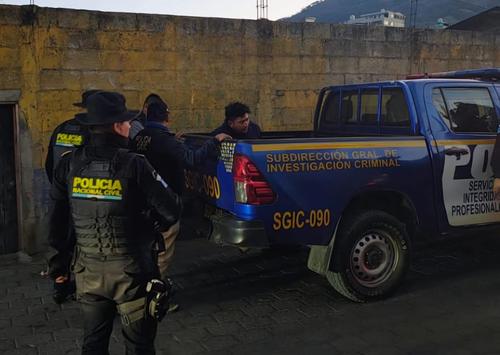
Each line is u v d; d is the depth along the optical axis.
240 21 7.03
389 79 8.27
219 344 3.95
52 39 6.02
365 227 4.55
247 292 5.01
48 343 3.99
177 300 4.81
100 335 2.99
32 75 5.96
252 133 5.83
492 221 5.23
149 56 6.55
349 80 7.94
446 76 6.00
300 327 4.23
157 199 2.86
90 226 2.79
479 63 9.08
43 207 6.18
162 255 4.33
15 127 6.03
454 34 8.75
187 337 4.07
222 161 4.33
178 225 4.36
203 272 5.57
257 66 7.23
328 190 4.36
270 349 3.87
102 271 2.81
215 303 4.75
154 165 4.14
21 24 5.85
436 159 4.84
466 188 5.04
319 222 4.35
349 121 5.89
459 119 5.06
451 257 5.95
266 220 4.14
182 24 6.69
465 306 4.59
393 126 5.19
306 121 7.68
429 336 4.04
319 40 7.62
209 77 6.94
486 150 5.11
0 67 5.80
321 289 5.06
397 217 4.96
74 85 6.20
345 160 4.43
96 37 6.23
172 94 6.75
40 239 6.20
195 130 6.95
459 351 3.79
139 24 6.44
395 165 4.64
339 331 4.15
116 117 2.83
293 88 7.53
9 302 4.80
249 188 4.09
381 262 4.71
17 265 5.92
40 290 5.10
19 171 6.05
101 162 2.81
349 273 4.54
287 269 5.65
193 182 4.89
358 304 4.68
